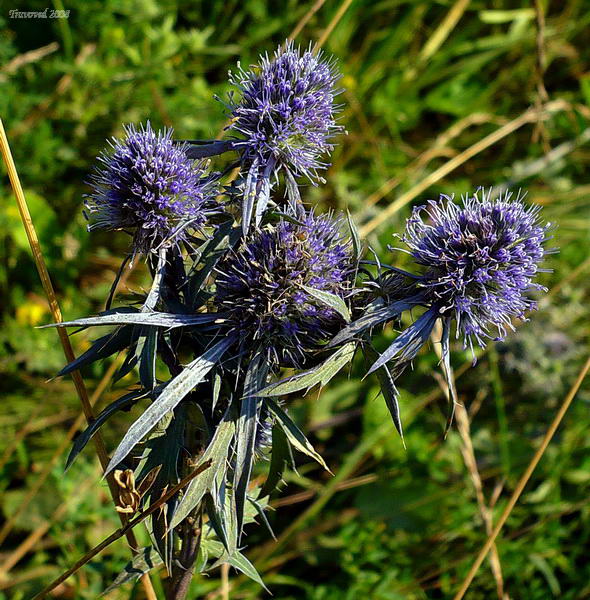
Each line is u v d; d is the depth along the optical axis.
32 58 0.45
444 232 0.24
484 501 0.40
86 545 0.35
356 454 0.40
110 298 0.23
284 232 0.23
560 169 0.56
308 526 0.39
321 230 0.24
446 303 0.23
